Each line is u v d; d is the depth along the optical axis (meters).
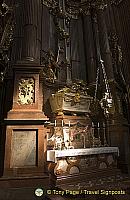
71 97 7.05
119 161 6.97
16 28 7.30
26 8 7.38
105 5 10.25
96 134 7.63
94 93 8.38
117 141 7.29
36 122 4.98
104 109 7.42
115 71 8.82
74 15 10.48
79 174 5.29
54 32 9.04
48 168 5.03
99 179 5.41
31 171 4.57
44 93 7.21
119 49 9.03
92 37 9.89
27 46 6.50
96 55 9.34
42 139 4.90
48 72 7.55
